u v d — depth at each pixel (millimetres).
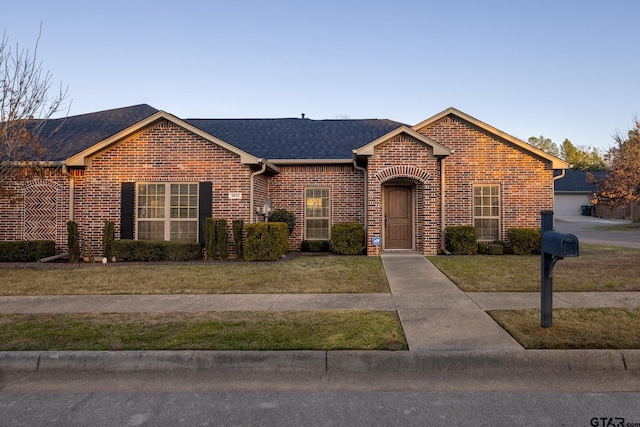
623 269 9914
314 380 4391
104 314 6480
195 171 12938
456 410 3672
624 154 27375
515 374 4492
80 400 3951
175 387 4242
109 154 12977
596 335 5125
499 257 12570
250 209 12867
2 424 3488
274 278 9312
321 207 14961
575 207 44500
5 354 4770
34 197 13070
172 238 12984
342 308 6758
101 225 12891
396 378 4426
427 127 14445
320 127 18078
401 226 14359
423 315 6258
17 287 8578
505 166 14281
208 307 6910
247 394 4055
